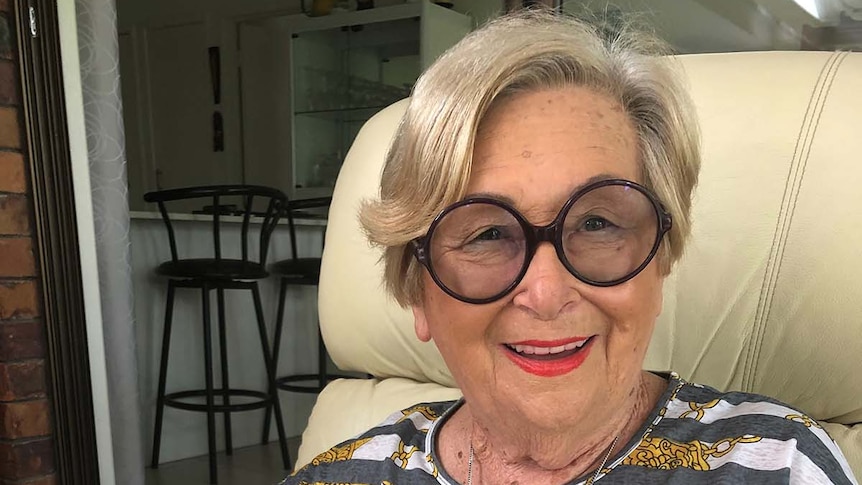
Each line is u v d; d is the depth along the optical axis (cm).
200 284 224
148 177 433
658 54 65
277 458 257
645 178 59
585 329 56
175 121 431
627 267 55
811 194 69
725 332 74
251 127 414
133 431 183
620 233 55
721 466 56
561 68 57
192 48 423
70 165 163
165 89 431
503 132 56
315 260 244
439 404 82
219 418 264
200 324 259
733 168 73
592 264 55
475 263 57
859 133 69
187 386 255
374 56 369
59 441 167
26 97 156
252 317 272
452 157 56
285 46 390
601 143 56
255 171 418
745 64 77
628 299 56
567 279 55
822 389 70
